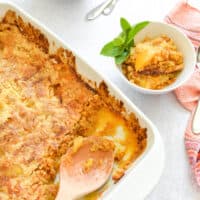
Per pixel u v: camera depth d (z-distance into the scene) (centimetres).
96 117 80
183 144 81
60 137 78
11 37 87
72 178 75
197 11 93
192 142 80
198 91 84
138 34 86
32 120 78
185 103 83
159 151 73
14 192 73
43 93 81
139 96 84
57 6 93
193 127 81
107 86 79
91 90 81
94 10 92
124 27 82
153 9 94
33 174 75
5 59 85
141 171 71
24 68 84
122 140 78
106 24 91
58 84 82
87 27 91
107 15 92
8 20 87
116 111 79
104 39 90
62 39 86
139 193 71
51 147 77
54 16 92
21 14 85
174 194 77
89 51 88
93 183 74
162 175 78
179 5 93
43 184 74
